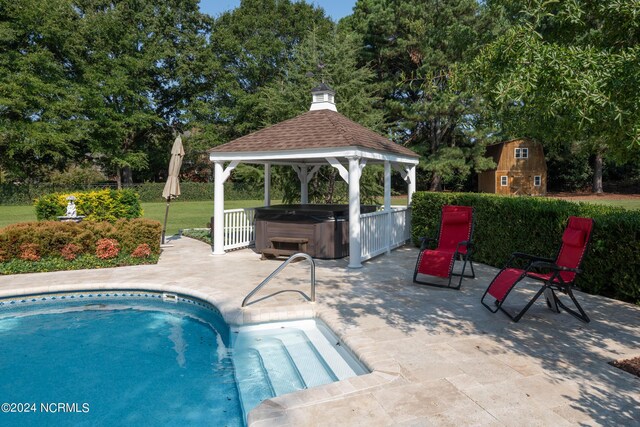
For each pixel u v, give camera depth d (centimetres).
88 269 884
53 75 3069
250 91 3991
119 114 3341
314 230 1009
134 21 3534
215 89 3706
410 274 831
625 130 345
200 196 3647
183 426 355
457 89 459
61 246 896
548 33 479
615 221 617
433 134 3250
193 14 3825
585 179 4134
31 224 905
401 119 3316
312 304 606
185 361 493
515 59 351
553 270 525
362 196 1897
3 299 688
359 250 895
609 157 585
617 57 323
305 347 519
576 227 572
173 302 729
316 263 957
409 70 3225
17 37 2944
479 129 3017
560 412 318
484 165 3203
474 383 365
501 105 402
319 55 2119
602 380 371
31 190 3103
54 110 3000
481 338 476
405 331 499
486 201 919
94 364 487
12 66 2881
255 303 612
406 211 1261
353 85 2016
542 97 350
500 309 580
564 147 3762
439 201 1087
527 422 304
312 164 1410
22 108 2905
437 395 344
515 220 826
